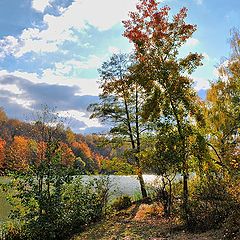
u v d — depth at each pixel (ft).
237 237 30.42
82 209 50.31
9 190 50.06
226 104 55.01
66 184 50.24
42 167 47.57
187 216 38.40
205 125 50.90
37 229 44.68
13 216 47.21
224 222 34.71
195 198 39.63
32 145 49.80
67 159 52.75
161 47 49.08
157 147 47.09
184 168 45.37
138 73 49.70
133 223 48.24
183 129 46.80
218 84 55.77
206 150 46.42
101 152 219.20
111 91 73.20
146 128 69.62
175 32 49.32
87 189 55.21
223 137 53.26
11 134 164.55
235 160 46.88
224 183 38.55
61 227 47.03
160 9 50.14
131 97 73.20
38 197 45.88
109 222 51.31
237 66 56.13
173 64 47.21
